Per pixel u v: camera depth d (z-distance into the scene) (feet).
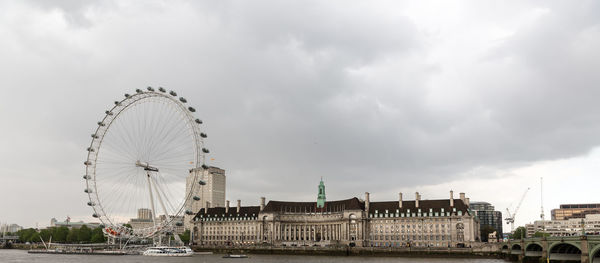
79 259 596.70
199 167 622.54
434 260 604.90
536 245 493.36
